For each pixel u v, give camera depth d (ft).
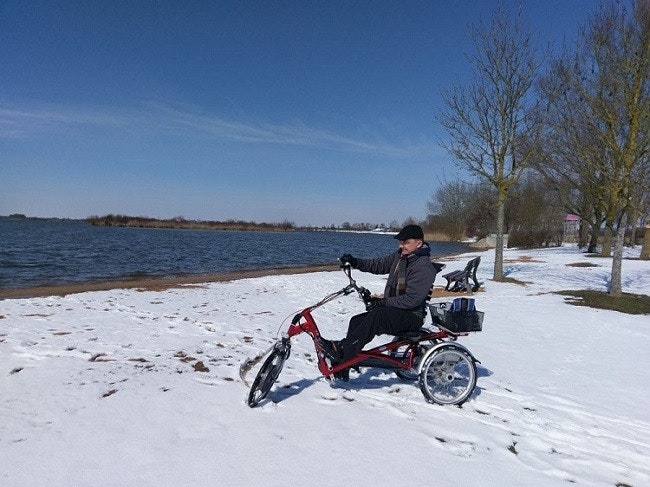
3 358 20.34
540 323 31.99
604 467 13.21
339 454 12.85
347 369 17.49
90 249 108.78
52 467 11.71
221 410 15.43
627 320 33.96
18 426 13.94
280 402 16.28
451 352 16.93
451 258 111.86
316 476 11.71
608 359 23.91
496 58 48.88
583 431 15.49
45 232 210.79
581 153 41.63
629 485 12.41
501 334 28.53
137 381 17.84
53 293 42.98
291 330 16.93
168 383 17.72
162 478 11.36
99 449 12.66
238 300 39.42
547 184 86.79
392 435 14.17
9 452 12.39
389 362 17.26
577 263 81.30
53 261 78.84
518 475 12.41
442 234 268.21
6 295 41.52
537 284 53.36
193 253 110.32
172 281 55.42
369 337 16.76
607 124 39.99
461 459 13.03
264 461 12.28
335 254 131.03
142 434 13.57
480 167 53.21
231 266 84.48
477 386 19.06
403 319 16.88
